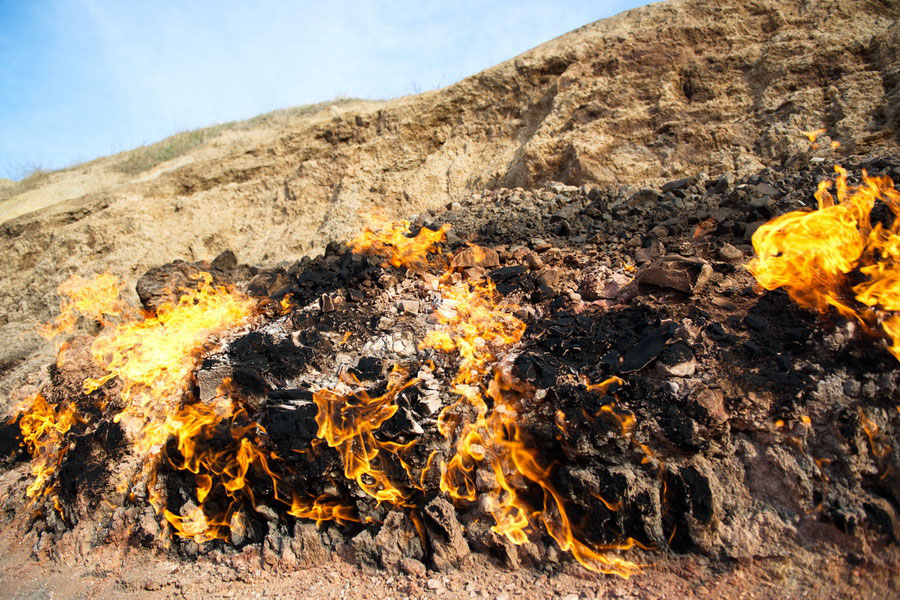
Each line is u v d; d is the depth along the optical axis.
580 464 3.45
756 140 6.22
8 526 5.23
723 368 3.52
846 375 3.28
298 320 4.99
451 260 5.32
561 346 3.95
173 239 8.75
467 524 3.65
